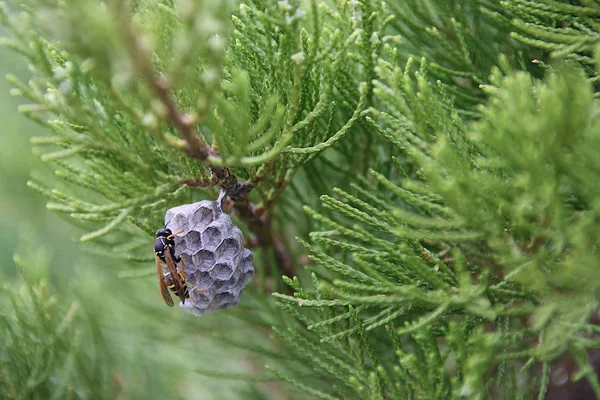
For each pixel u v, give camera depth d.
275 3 0.17
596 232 0.16
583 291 0.16
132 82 0.15
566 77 0.16
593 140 0.15
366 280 0.18
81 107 0.16
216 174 0.18
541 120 0.15
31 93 0.16
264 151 0.18
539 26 0.18
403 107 0.17
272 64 0.18
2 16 0.16
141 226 0.19
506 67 0.16
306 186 0.23
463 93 0.20
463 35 0.20
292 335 0.21
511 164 0.16
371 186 0.21
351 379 0.18
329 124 0.19
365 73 0.19
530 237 0.17
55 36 0.15
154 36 0.16
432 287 0.18
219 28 0.15
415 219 0.16
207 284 0.19
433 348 0.17
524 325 0.20
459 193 0.16
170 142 0.16
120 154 0.17
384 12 0.19
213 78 0.15
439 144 0.16
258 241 0.22
